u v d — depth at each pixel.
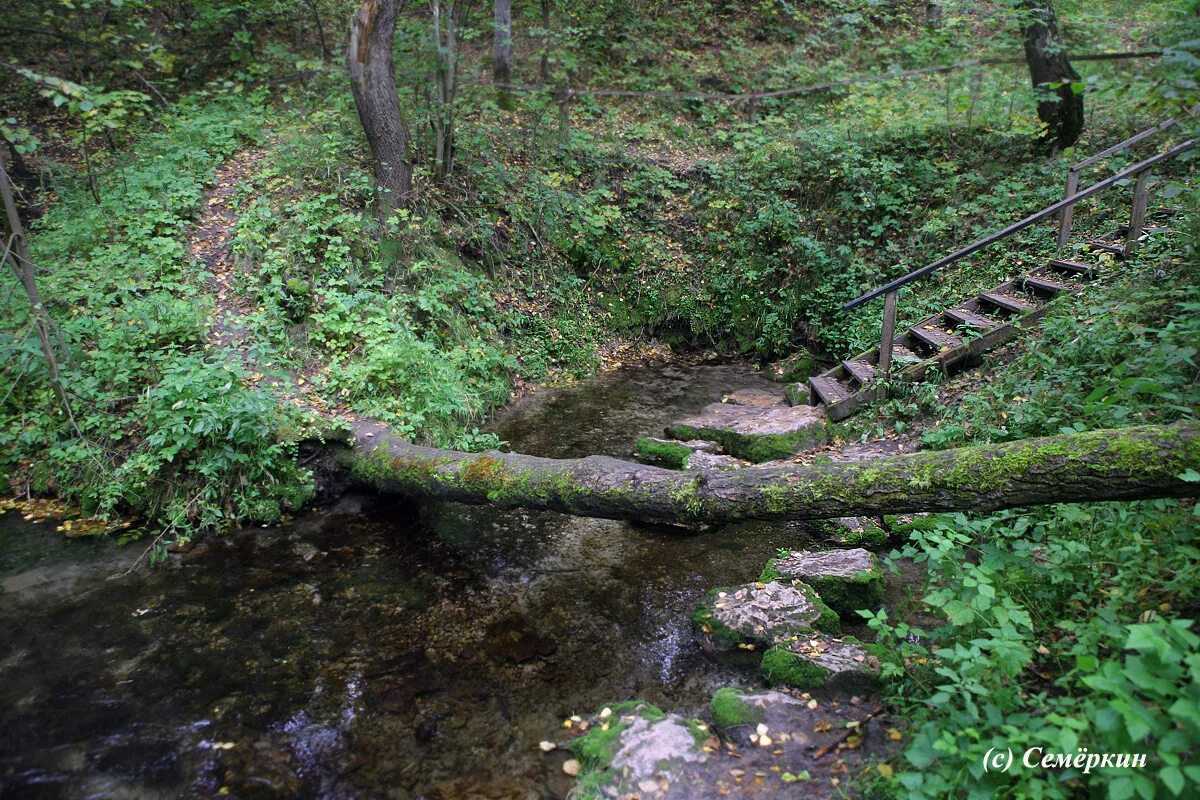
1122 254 6.47
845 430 6.27
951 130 9.81
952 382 6.12
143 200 7.51
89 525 5.22
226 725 3.30
